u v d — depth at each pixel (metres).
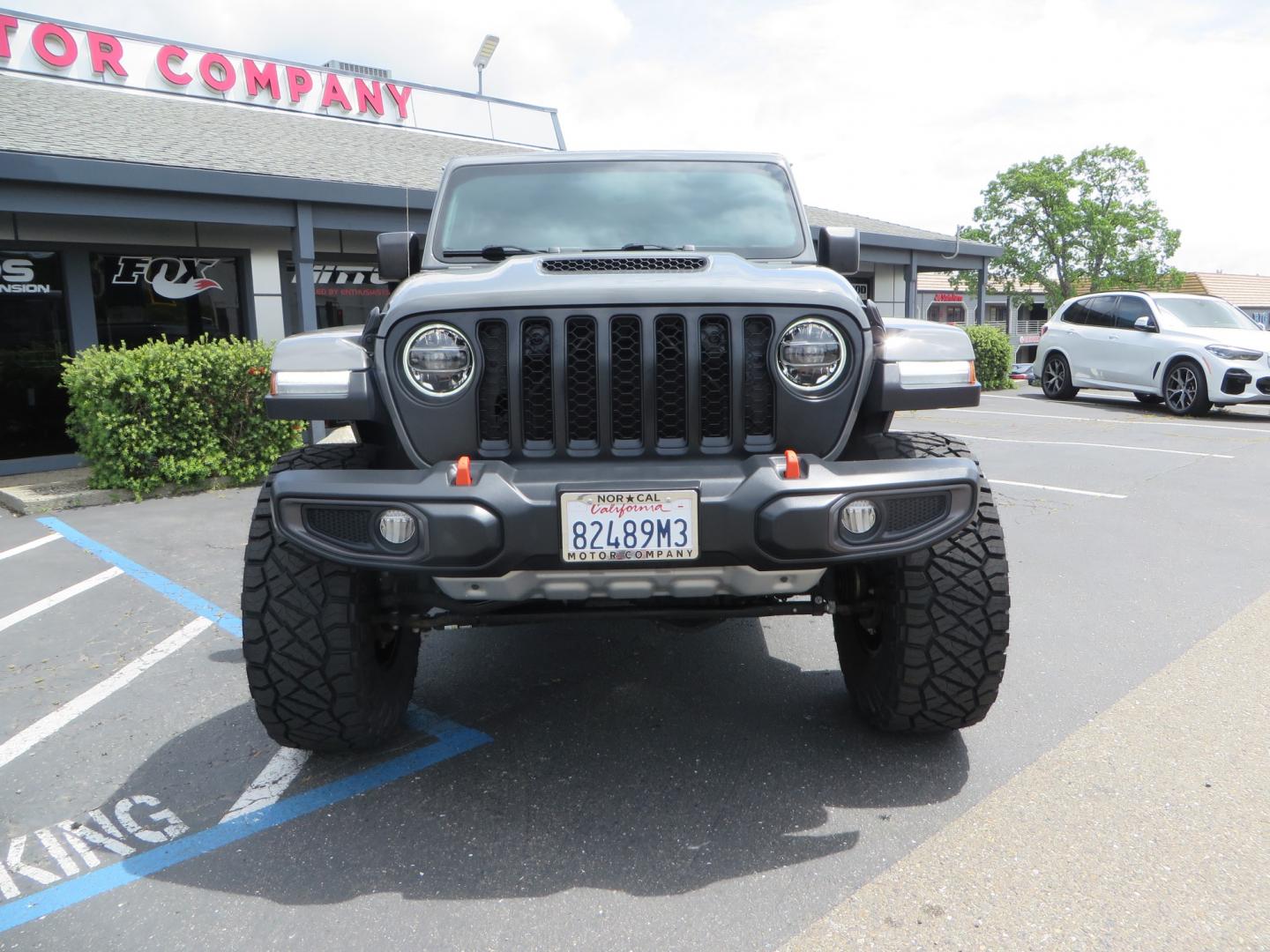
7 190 7.96
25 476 8.95
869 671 2.80
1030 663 3.49
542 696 3.25
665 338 2.35
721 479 2.22
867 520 2.24
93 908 2.10
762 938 1.94
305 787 2.64
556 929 1.98
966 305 50.41
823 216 18.11
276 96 14.52
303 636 2.49
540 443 2.36
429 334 2.34
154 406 7.43
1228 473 7.60
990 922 1.97
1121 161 46.84
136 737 3.01
